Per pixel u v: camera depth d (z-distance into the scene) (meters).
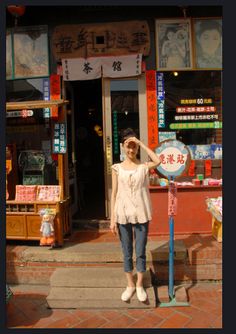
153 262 4.24
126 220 3.59
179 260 4.24
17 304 3.91
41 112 5.21
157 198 4.93
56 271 4.22
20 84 5.32
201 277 4.26
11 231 4.71
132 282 3.74
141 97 5.22
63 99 5.21
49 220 4.43
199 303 3.80
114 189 3.72
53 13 5.16
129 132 3.73
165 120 5.26
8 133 5.39
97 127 8.20
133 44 5.11
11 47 5.30
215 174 5.31
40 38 5.23
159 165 3.80
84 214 6.09
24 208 4.72
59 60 5.19
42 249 4.54
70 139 5.97
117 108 5.30
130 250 3.70
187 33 5.16
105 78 5.24
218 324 3.38
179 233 4.95
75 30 5.13
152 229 4.95
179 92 5.25
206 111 5.29
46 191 4.84
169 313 3.61
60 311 3.75
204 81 5.26
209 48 5.19
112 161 5.35
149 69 5.18
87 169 8.45
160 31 5.14
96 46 5.12
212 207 4.56
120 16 5.11
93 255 4.33
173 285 3.90
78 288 3.89
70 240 4.91
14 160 5.23
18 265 4.45
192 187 4.94
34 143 5.33
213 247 4.34
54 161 5.25
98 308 3.75
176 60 5.18
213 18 5.16
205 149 5.30
